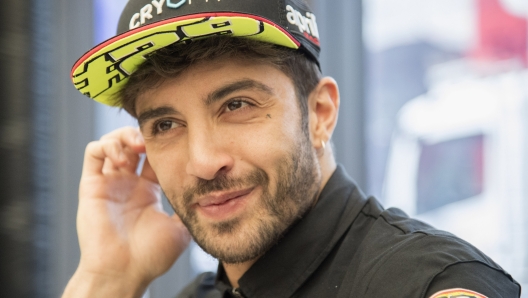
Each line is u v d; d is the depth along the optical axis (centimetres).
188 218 106
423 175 243
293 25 106
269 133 100
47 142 220
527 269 227
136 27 96
